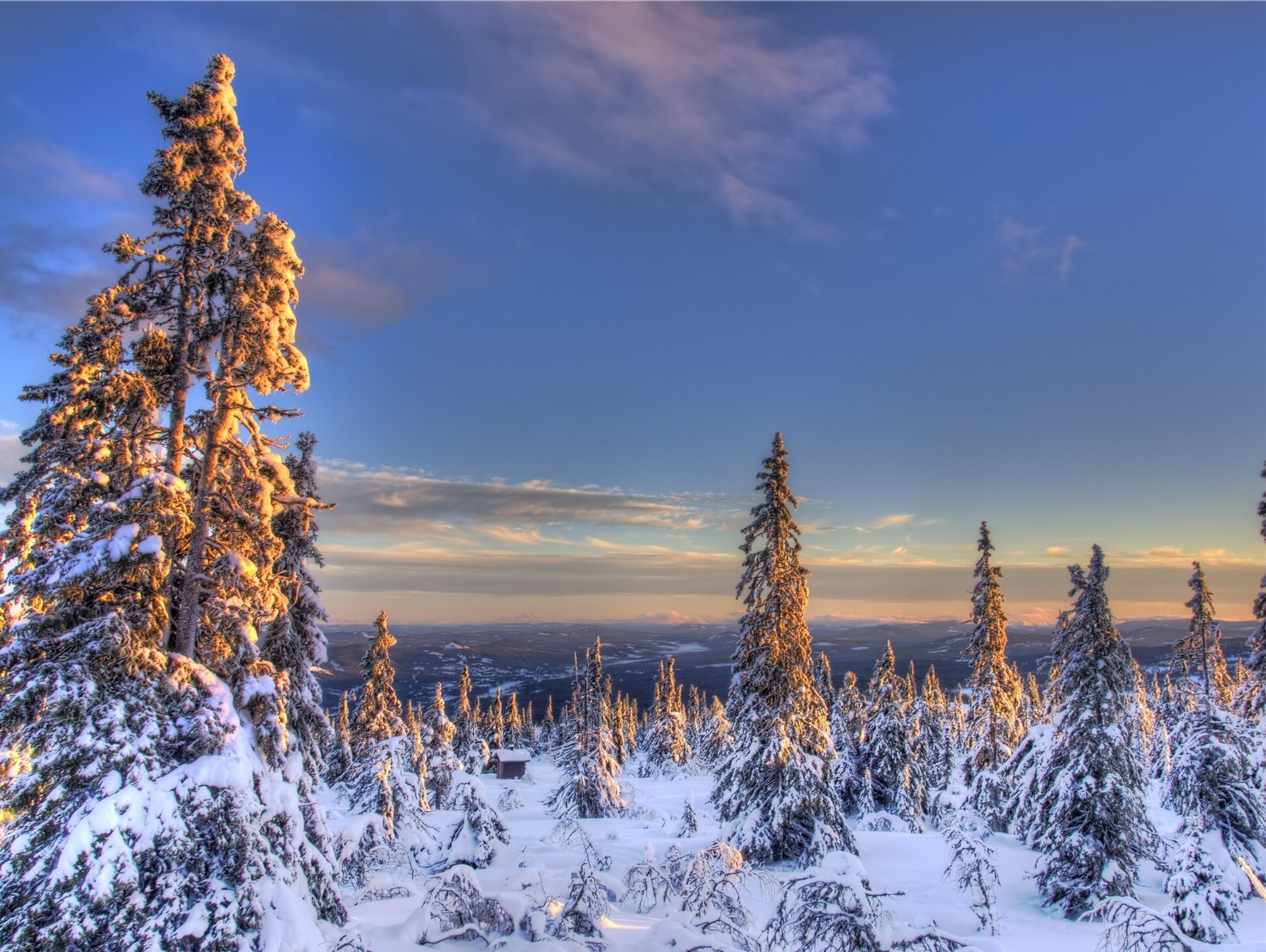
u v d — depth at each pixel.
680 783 61.50
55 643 10.51
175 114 12.88
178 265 12.98
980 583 37.28
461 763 43.44
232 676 13.01
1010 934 19.77
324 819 14.57
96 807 9.61
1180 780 26.30
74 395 11.30
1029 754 28.39
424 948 12.21
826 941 9.27
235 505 12.95
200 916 9.63
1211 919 18.41
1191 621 37.06
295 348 13.76
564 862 23.70
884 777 38.12
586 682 48.69
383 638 33.19
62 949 8.88
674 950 10.98
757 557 28.11
